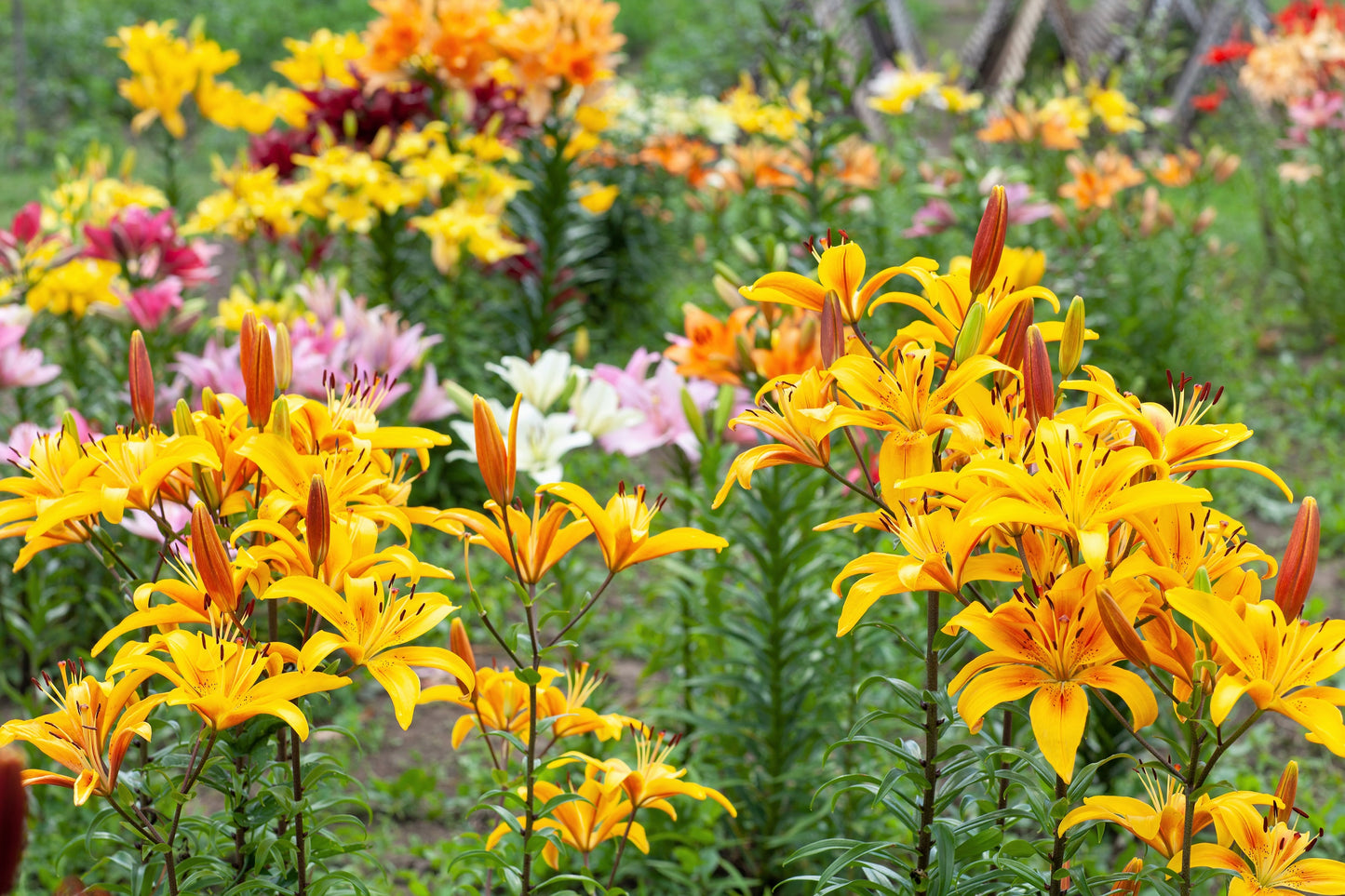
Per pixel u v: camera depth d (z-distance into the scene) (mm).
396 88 5961
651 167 7113
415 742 3457
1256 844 1342
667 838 2752
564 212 5461
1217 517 1410
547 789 1880
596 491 4965
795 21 4230
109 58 13141
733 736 2832
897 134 7238
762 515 2674
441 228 4812
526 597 1623
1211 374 6094
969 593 1591
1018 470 1262
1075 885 1418
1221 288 7336
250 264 5238
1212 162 5945
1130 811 1422
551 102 5438
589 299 6691
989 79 11445
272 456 1478
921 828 1577
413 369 4441
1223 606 1182
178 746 1636
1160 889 1347
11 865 807
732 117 6473
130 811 1448
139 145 11188
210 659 1363
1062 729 1257
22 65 10758
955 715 1449
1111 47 10852
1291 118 7164
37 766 2895
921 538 1428
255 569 1485
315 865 1650
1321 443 5734
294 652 1445
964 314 1522
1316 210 7531
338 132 5840
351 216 5074
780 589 2709
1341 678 3822
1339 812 3178
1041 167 6762
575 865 2666
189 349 4465
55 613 3326
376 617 1452
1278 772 3365
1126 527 1376
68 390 3631
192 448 1445
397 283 5496
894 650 3078
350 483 1559
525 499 2938
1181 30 10867
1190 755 1306
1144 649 1228
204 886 1726
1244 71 7266
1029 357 1354
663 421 2855
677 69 12820
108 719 1404
